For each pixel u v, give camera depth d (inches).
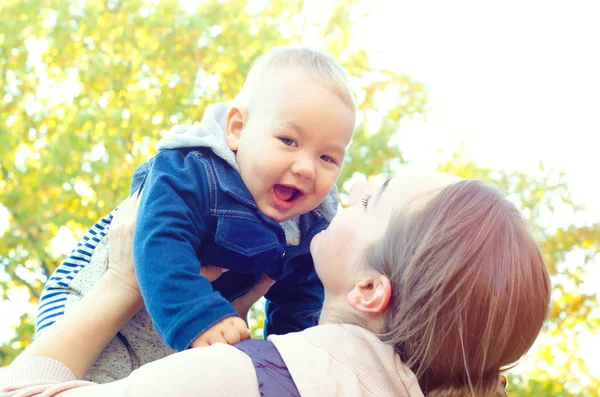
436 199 61.9
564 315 357.7
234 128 80.7
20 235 371.2
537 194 383.2
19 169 362.9
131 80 387.2
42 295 75.7
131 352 72.5
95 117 360.8
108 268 73.7
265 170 75.8
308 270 84.6
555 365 351.9
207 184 73.9
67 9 390.6
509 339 58.2
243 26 391.5
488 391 59.2
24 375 60.3
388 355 57.2
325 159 78.8
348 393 53.6
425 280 58.1
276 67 80.4
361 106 396.5
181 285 65.6
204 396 51.4
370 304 61.2
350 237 65.6
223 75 390.0
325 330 59.3
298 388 53.3
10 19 386.6
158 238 67.7
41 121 387.5
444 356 57.5
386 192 66.5
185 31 384.2
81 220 358.6
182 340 64.2
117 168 361.7
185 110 381.1
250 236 74.5
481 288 57.0
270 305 87.3
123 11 393.1
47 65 391.9
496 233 59.1
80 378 63.9
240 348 56.9
